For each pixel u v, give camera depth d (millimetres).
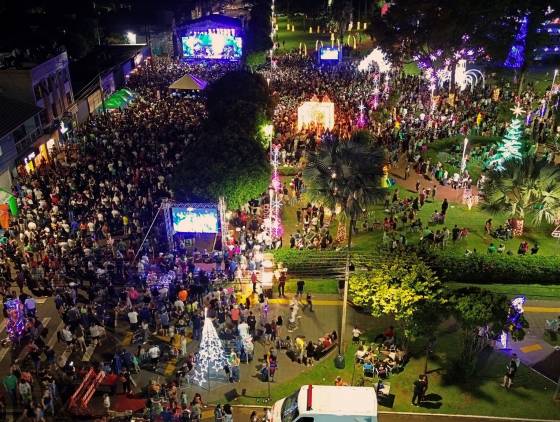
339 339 29359
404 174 49750
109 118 62344
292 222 42375
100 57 82562
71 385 26016
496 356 27938
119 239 38719
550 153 50062
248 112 47094
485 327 24875
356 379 26609
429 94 68938
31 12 90062
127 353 26922
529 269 33531
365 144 27891
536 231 40188
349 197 26359
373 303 26484
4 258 35406
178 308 30359
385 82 72125
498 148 48375
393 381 26453
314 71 87250
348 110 63344
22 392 24578
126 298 31734
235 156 36375
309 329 30219
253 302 32500
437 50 68562
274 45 114125
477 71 77625
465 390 25859
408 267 26922
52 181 46031
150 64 92125
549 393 25609
